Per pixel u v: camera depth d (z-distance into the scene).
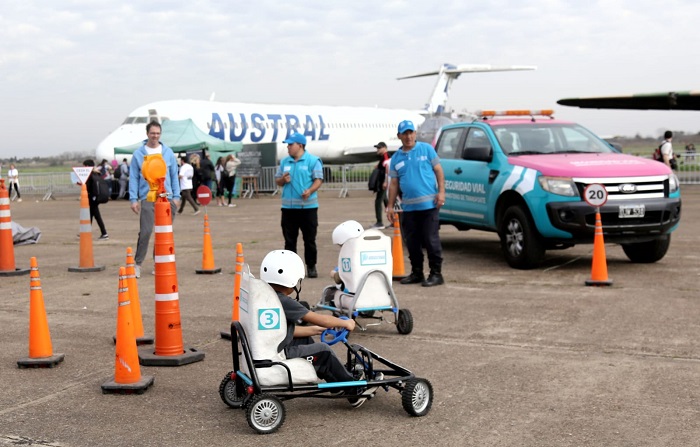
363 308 6.99
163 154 9.99
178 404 5.09
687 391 5.13
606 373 5.59
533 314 7.65
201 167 26.77
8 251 10.88
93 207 15.55
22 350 6.60
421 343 6.63
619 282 9.34
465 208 11.75
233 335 4.81
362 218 20.02
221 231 17.05
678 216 10.23
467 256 12.00
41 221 21.25
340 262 7.20
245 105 39.12
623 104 30.16
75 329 7.38
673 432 4.39
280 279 4.83
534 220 10.18
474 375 5.61
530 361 5.96
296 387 4.61
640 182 9.99
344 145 44.41
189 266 11.41
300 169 9.98
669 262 10.88
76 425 4.69
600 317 7.43
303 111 42.22
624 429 4.46
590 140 11.66
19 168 62.97
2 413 4.94
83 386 5.52
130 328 5.42
